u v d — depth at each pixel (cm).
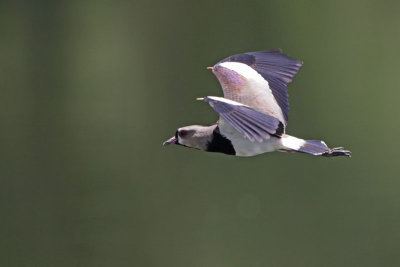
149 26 2097
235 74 838
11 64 2111
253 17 2019
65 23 2247
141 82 1922
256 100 820
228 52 1977
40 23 2255
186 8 2077
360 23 2014
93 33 2167
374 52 1934
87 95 1902
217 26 2019
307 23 2003
